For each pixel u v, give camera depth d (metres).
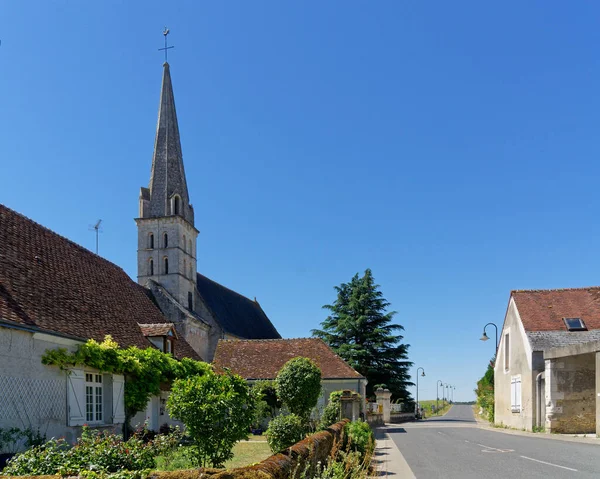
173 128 47.84
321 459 9.93
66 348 13.87
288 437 13.27
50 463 7.71
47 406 12.89
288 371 16.84
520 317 26.48
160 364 18.36
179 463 11.90
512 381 27.78
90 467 7.05
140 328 20.69
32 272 15.79
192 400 9.96
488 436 22.89
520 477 11.07
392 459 15.37
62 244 20.06
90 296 18.55
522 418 26.03
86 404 14.89
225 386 10.24
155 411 19.62
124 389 16.67
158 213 45.84
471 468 12.80
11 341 11.84
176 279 44.38
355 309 51.00
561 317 26.17
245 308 59.12
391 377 49.00
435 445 19.23
